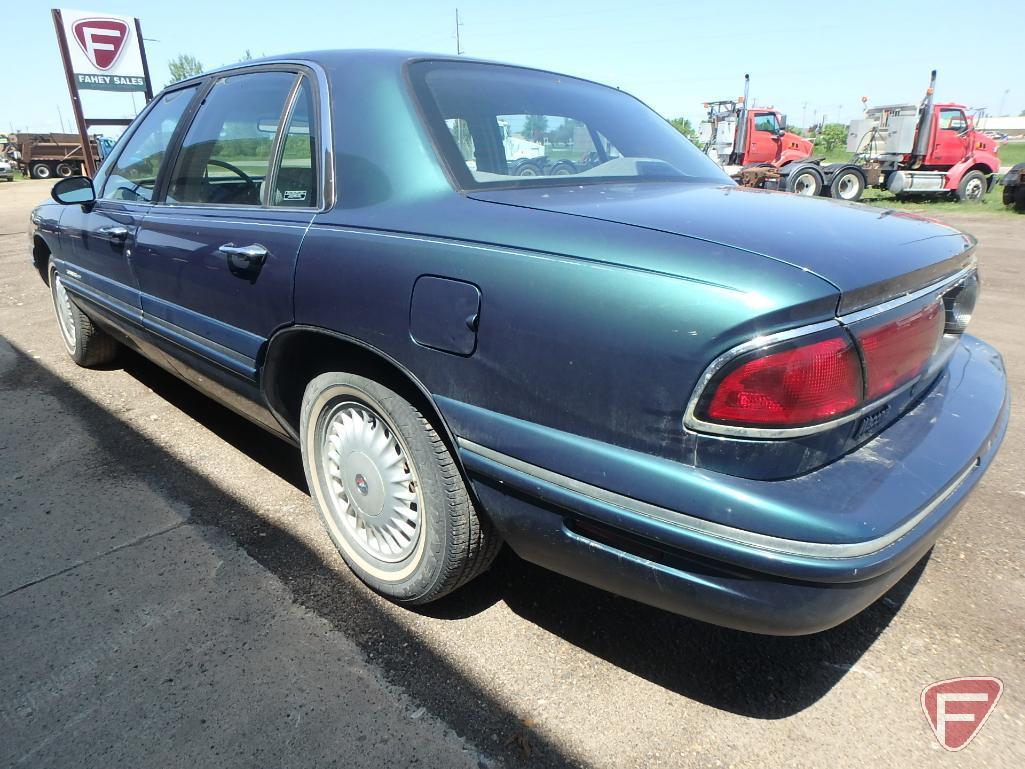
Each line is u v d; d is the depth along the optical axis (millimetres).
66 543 2541
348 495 2281
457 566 2000
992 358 2355
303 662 1987
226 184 2588
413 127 2057
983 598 2271
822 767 1677
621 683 1932
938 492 1542
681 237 1523
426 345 1793
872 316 1488
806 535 1358
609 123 2615
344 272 1957
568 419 1575
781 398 1363
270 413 2500
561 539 1673
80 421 3613
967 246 1908
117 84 15445
